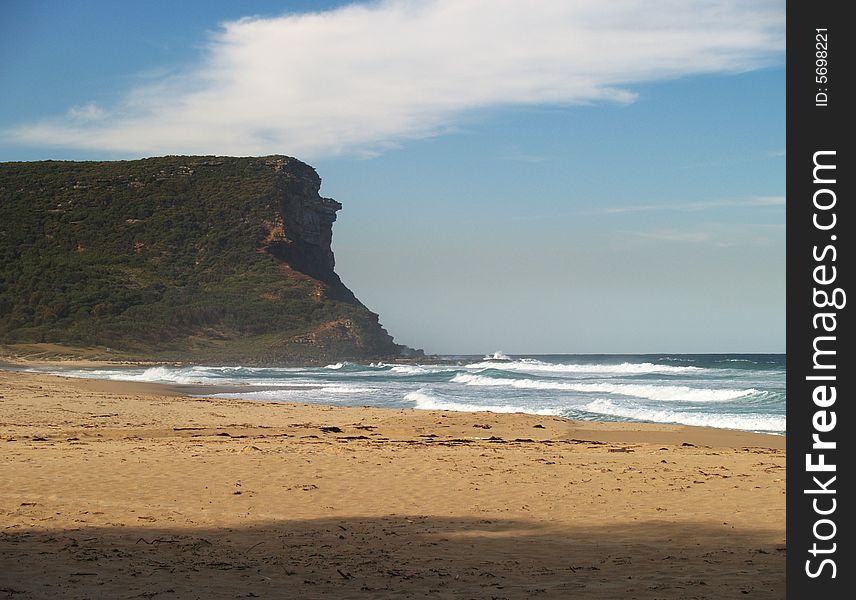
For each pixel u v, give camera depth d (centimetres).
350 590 767
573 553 925
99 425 2355
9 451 1636
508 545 966
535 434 2311
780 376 6350
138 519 1082
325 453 1703
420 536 1013
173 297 12862
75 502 1175
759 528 1048
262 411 2930
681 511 1163
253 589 766
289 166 16188
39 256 13262
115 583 774
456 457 1683
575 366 8481
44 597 719
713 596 745
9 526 1020
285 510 1163
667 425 2553
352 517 1124
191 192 15325
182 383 5341
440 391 4544
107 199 14925
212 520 1090
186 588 762
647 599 734
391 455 1695
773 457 1745
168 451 1683
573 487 1357
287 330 12550
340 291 15612
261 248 14438
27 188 14888
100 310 12006
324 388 4819
